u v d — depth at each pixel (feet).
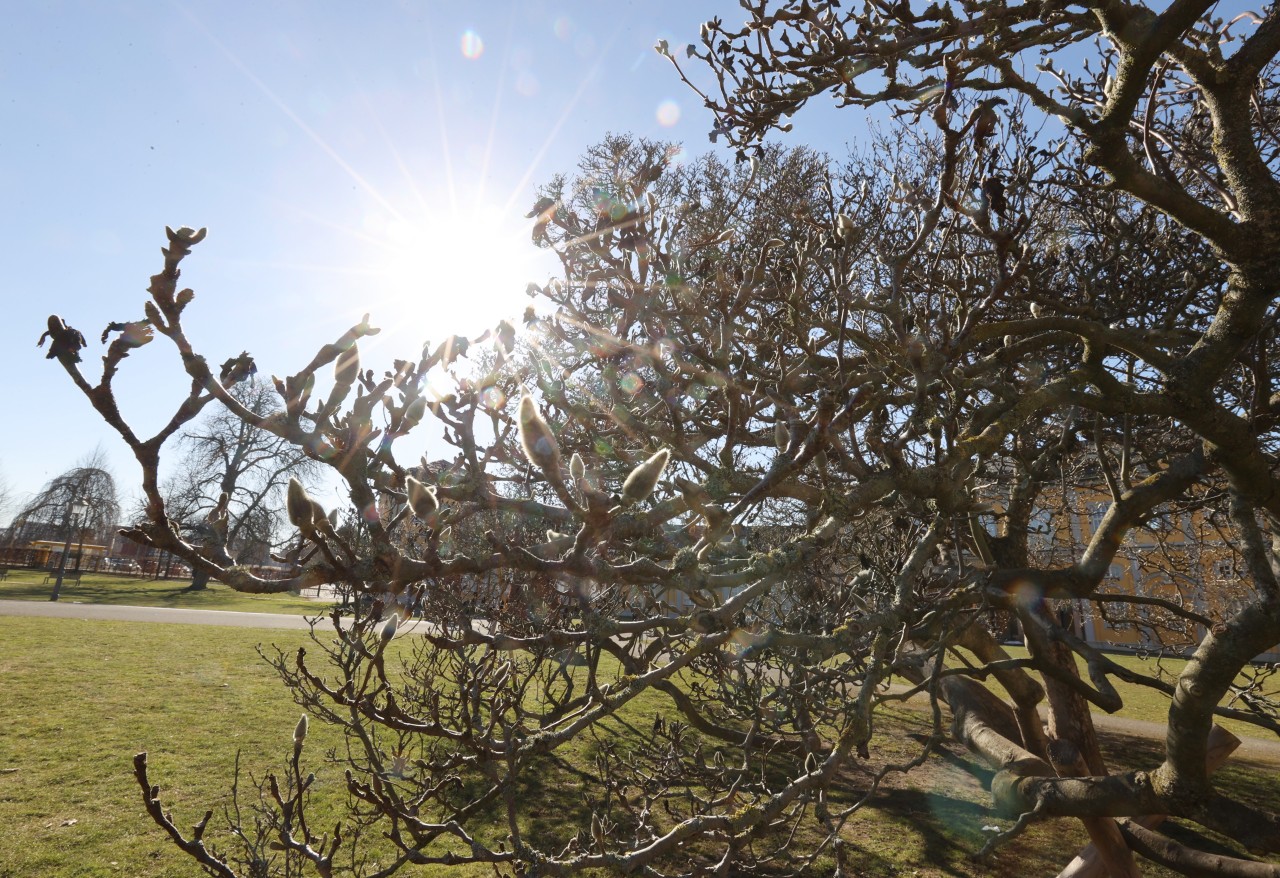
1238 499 13.82
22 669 44.70
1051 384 12.25
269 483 126.62
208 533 4.91
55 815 25.31
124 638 58.75
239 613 87.71
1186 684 11.80
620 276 12.59
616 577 5.60
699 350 12.41
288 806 10.01
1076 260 21.29
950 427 11.09
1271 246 12.37
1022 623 17.26
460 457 7.20
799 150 37.32
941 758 37.37
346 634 11.04
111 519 162.81
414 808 10.89
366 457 5.09
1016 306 21.52
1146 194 12.44
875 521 18.60
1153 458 23.97
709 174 36.88
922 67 15.33
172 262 4.38
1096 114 15.66
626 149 30.83
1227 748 19.25
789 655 14.06
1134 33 11.01
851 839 27.30
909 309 14.71
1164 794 12.51
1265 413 17.12
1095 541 16.15
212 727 35.68
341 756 31.73
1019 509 22.70
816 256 13.08
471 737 9.47
